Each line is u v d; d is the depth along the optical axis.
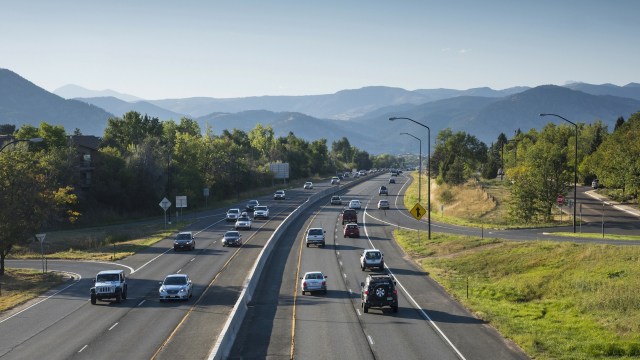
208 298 42.22
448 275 50.78
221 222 96.19
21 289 47.47
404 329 32.78
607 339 30.95
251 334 31.84
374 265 53.09
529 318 36.16
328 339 30.59
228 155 148.88
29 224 54.84
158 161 116.62
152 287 47.28
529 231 70.44
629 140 97.19
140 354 27.97
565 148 137.88
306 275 43.72
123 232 84.62
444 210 106.19
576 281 43.47
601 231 66.25
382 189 145.62
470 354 27.80
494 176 167.12
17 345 30.39
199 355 27.62
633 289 39.50
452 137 169.88
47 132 114.19
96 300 42.28
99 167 107.19
